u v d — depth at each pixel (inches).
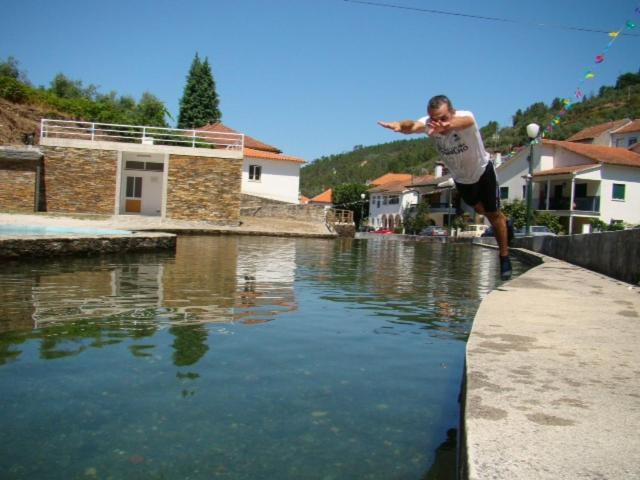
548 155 1545.3
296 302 210.8
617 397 72.5
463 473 57.4
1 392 95.3
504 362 89.0
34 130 1238.3
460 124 143.9
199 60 2119.8
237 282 266.2
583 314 138.1
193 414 87.3
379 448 76.5
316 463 71.2
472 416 64.8
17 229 545.6
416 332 160.1
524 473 50.6
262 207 1250.0
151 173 1085.1
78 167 947.3
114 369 110.9
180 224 892.6
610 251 303.3
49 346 128.3
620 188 1427.2
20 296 202.4
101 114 1530.5
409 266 426.0
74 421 83.1
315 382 106.7
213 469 68.7
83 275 274.5
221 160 992.2
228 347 132.6
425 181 2199.8
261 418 86.5
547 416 65.2
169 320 163.2
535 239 617.9
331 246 709.9
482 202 167.9
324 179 6806.1
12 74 1582.2
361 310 197.5
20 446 74.0
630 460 53.5
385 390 102.9
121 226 714.2
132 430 80.3
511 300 161.6
